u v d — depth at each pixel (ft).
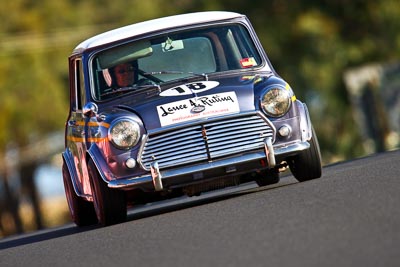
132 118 119.14
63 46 573.74
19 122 560.20
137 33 130.72
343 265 73.56
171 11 560.61
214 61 128.88
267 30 537.24
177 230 102.12
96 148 121.80
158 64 128.06
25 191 632.38
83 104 130.82
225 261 81.61
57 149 620.49
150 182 118.32
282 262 77.66
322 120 531.50
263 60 130.31
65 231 143.95
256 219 98.94
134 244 98.84
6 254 114.62
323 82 526.57
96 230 119.03
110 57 129.29
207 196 164.04
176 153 117.80
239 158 118.21
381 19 538.06
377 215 89.92
